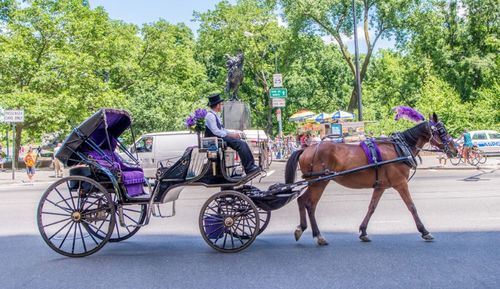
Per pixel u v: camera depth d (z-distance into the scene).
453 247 7.60
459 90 44.56
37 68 32.88
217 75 61.91
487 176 19.20
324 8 40.69
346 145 8.48
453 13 45.78
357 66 30.48
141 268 6.91
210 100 8.44
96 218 7.94
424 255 7.15
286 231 9.35
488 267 6.45
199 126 8.25
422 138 9.04
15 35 33.34
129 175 8.31
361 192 15.04
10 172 30.84
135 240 9.02
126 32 44.75
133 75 42.22
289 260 7.11
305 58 54.47
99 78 37.25
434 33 45.53
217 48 49.91
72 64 33.31
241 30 48.28
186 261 7.25
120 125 8.99
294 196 8.16
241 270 6.64
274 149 38.44
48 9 36.72
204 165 8.03
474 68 43.38
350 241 8.29
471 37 45.62
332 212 11.37
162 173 8.27
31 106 31.02
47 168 35.66
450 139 8.93
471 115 34.88
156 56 45.12
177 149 20.38
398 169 8.33
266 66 51.78
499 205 11.56
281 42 49.22
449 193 14.00
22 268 7.04
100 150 8.30
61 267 7.08
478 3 44.06
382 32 43.03
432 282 5.86
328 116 32.84
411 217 10.34
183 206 13.43
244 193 8.27
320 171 8.27
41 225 7.76
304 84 53.81
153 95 38.06
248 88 58.34
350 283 5.90
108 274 6.63
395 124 33.44
